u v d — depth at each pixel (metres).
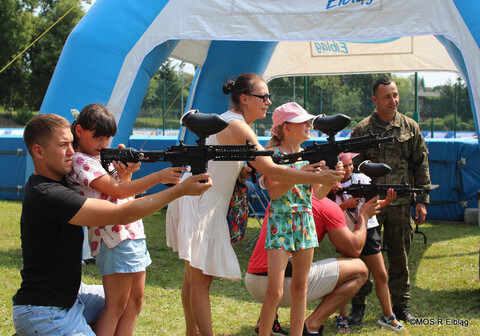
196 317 3.30
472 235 7.89
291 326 3.24
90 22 5.48
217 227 3.27
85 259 5.80
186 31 5.39
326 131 2.79
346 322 4.03
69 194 2.31
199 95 8.38
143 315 4.29
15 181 10.65
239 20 5.36
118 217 2.29
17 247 6.48
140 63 5.41
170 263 6.07
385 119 4.50
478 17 5.05
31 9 44.59
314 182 2.83
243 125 3.17
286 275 3.54
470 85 5.13
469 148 8.79
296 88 23.56
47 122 2.37
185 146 2.36
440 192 8.97
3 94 42.09
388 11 5.21
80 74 5.35
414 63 10.17
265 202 9.36
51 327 2.32
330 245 7.33
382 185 3.75
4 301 4.36
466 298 4.87
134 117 5.68
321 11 5.29
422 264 6.18
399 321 4.27
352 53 10.37
